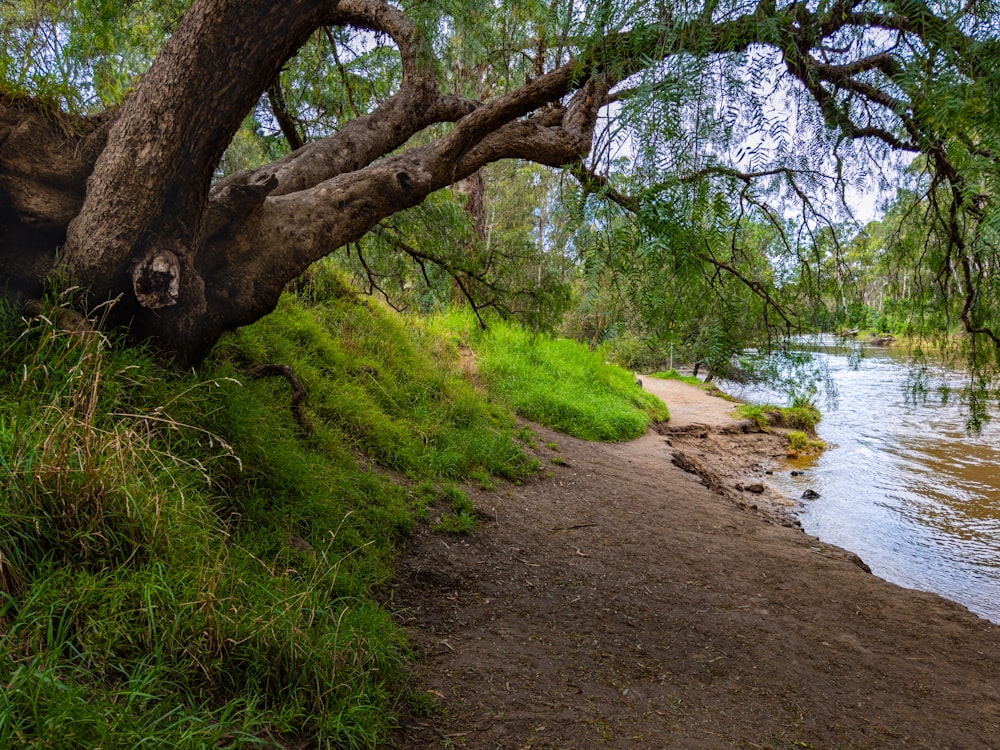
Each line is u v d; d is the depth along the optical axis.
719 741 3.10
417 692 3.04
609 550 5.98
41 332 3.26
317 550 3.98
